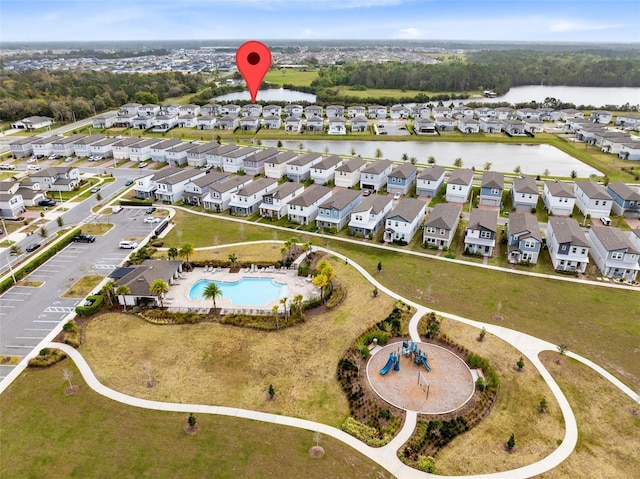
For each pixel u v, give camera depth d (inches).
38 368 2278.5
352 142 7416.3
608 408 2004.2
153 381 2183.8
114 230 3924.7
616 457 1770.4
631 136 6904.5
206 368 2272.4
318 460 1756.9
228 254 3442.4
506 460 1758.1
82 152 6181.1
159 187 4589.1
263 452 1795.0
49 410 2017.7
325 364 2289.6
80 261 3378.4
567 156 6535.4
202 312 2736.2
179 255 3154.5
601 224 3939.5
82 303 2817.4
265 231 3873.0
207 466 1737.2
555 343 2429.9
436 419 1946.4
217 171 5482.3
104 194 4808.1
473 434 1878.7
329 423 1937.7
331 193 4397.1
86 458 1781.5
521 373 2208.4
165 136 7564.0
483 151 6875.0
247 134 7765.8
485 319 2640.3
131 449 1818.4
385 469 1724.9
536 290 2947.8
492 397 2052.2
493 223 3449.8
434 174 4690.0
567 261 3174.2
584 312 2709.2
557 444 1825.8
